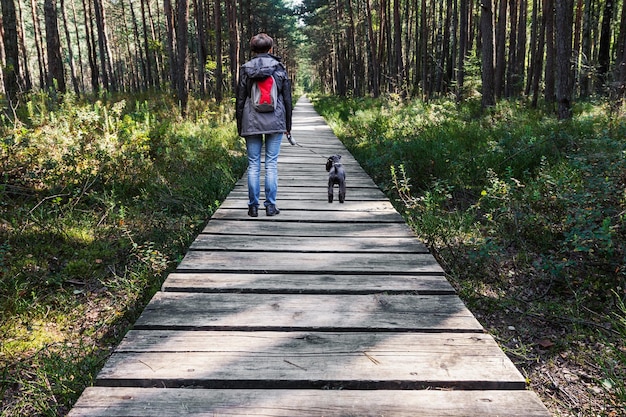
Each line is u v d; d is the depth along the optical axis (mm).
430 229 5355
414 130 11961
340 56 46969
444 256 4969
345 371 2547
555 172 6699
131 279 4375
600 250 4426
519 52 24359
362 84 41344
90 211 6105
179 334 2953
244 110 5250
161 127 9594
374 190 7371
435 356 2715
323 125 20203
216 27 20953
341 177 6363
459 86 22547
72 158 6965
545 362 3383
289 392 2383
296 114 29359
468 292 4312
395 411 2234
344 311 3289
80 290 4410
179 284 3721
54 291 4359
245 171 8859
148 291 4191
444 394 2379
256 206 5645
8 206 5941
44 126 8312
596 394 3020
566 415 2834
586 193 5012
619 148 6016
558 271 4176
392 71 31750
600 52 20906
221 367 2574
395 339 2912
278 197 6828
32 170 6668
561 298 4262
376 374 2520
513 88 24125
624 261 4242
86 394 2336
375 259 4332
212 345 2816
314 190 7348
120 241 5387
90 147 7559
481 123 12609
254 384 2455
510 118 12391
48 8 14188
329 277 3910
